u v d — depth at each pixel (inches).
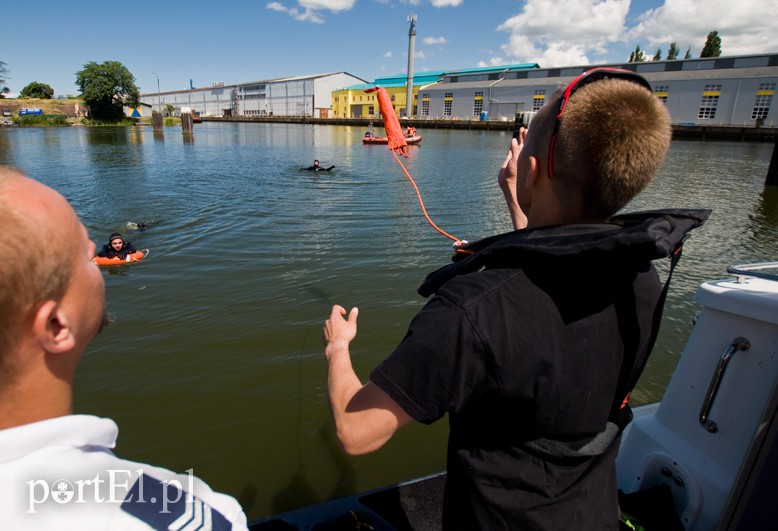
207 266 285.4
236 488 125.4
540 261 39.0
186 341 195.2
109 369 174.9
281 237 350.6
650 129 39.6
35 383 27.8
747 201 514.6
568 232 41.2
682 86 1817.2
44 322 26.0
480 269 44.8
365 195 528.1
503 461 43.1
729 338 66.7
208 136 1736.0
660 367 181.8
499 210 454.6
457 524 47.5
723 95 1733.5
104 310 32.5
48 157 891.4
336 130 2315.5
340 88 3531.0
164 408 154.9
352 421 41.6
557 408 40.1
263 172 714.8
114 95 2603.3
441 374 38.0
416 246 330.3
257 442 141.3
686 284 261.7
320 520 79.9
